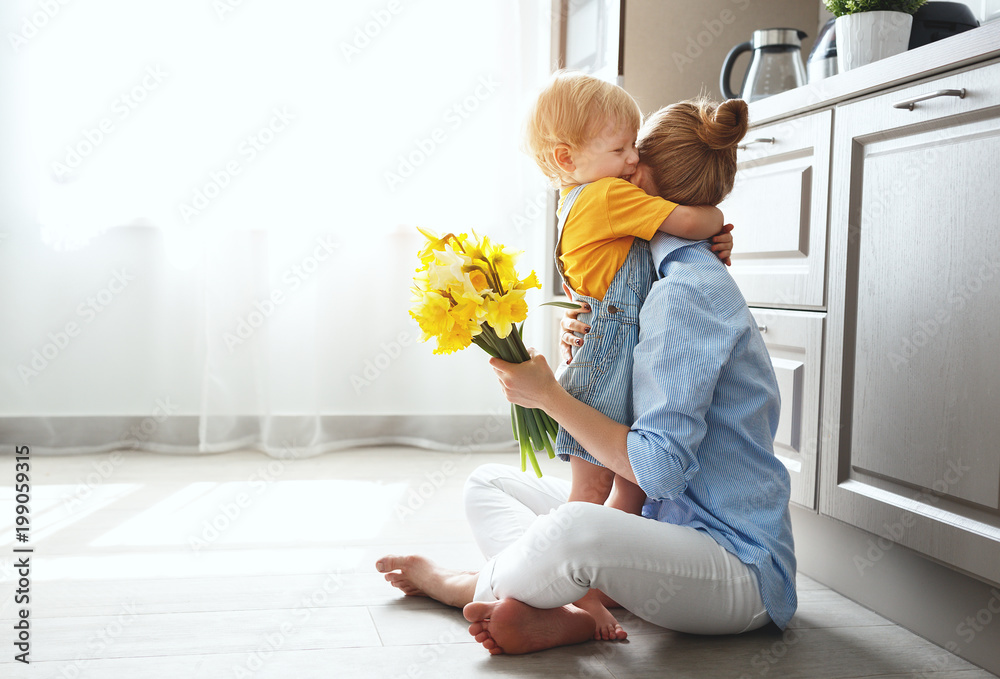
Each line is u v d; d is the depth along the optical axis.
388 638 1.28
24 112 2.47
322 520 1.93
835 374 1.48
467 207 2.69
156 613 1.37
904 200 1.34
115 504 2.03
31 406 2.55
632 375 1.24
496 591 1.25
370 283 2.68
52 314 2.55
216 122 2.53
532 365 1.21
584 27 2.54
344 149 2.62
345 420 2.71
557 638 1.25
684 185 1.26
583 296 1.29
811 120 1.55
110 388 2.60
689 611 1.21
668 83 2.40
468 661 1.21
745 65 2.45
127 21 2.49
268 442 2.58
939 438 1.26
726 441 1.23
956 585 1.28
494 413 2.74
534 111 1.29
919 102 1.29
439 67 2.64
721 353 1.15
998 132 1.17
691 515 1.26
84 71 2.49
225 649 1.24
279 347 2.59
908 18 1.59
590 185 1.26
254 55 2.54
